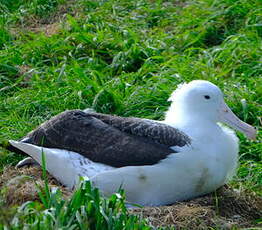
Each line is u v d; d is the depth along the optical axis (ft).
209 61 55.52
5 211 31.99
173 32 62.64
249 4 62.18
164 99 50.29
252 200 40.19
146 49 58.29
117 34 60.75
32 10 68.39
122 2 67.72
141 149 38.40
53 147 40.86
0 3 70.13
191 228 36.65
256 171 43.91
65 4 69.51
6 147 43.88
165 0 68.64
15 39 63.62
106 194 38.78
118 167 38.63
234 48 57.06
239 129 40.83
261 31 60.23
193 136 39.11
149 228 33.53
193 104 40.34
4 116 49.26
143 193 38.47
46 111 49.49
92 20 64.64
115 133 39.50
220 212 38.81
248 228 37.19
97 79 52.95
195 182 38.55
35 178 40.86
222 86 51.62
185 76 52.65
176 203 38.81
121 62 56.95
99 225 33.27
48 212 32.83
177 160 37.93
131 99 50.39
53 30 64.69
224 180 39.78
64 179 40.32
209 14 63.26
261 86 51.06
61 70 53.26
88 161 39.37
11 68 56.13
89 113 41.42
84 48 59.47
